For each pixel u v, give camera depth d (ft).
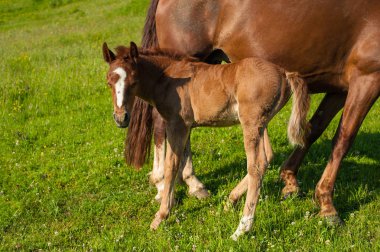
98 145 21.45
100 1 81.82
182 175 17.11
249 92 13.64
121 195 17.07
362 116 14.67
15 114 25.38
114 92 14.02
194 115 15.01
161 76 15.06
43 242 14.30
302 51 15.24
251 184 13.88
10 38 55.52
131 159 17.28
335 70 15.31
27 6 85.87
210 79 14.49
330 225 14.43
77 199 17.01
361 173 18.28
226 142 21.57
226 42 16.44
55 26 62.39
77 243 14.33
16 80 30.09
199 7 16.51
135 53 14.39
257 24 15.56
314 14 14.74
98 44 44.57
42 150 21.29
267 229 14.19
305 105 13.37
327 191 15.07
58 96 27.76
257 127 13.83
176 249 13.19
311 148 21.06
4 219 15.61
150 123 17.08
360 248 12.86
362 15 14.35
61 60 37.27
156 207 16.26
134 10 65.57
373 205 15.67
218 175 18.58
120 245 13.80
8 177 18.63
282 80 13.65
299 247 13.21
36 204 16.66
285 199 16.30
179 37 16.94
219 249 13.10
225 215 15.15
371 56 14.21
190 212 15.90
